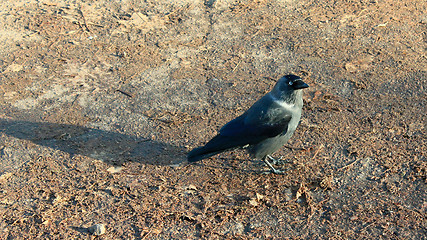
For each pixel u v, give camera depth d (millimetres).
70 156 10133
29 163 9938
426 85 11773
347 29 14602
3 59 13742
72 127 11133
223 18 15562
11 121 11305
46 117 11484
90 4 16547
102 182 9367
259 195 8773
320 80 12383
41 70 13273
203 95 12117
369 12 15477
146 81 12773
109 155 10180
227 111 11461
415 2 15969
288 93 9008
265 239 7840
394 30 14383
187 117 11344
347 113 11078
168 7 16266
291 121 9172
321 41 14078
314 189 8922
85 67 13391
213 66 13281
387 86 11922
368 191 8734
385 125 10531
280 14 15656
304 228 8008
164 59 13656
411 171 9102
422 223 7875
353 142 10078
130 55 13867
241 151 10273
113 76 13031
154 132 10914
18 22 15453
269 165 9516
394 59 12977
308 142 10250
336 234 7824
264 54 13695
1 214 8594
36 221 8414
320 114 11109
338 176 9203
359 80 12250
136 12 16016
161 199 8844
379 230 7824
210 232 8008
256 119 9047
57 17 15719
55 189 9203
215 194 8938
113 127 11148
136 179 9438
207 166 9820
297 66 13055
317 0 16422
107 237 8016
